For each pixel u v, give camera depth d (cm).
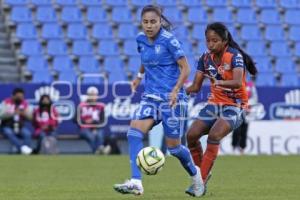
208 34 3055
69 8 8944
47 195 3278
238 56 3067
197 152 3209
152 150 2862
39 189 3588
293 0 9694
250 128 6956
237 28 9244
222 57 3081
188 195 3200
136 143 2909
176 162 5572
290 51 9106
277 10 9538
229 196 3167
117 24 8881
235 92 3106
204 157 3103
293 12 9556
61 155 6488
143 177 4291
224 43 3067
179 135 2978
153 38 2944
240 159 5928
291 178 4228
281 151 7000
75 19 8862
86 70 8288
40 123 6719
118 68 8394
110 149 6850
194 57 8662
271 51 9075
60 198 3127
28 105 6812
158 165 2847
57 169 4925
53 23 8744
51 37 8588
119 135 6925
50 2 8988
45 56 8344
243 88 3127
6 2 8862
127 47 8656
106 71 8300
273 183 3903
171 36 2933
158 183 3919
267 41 9138
